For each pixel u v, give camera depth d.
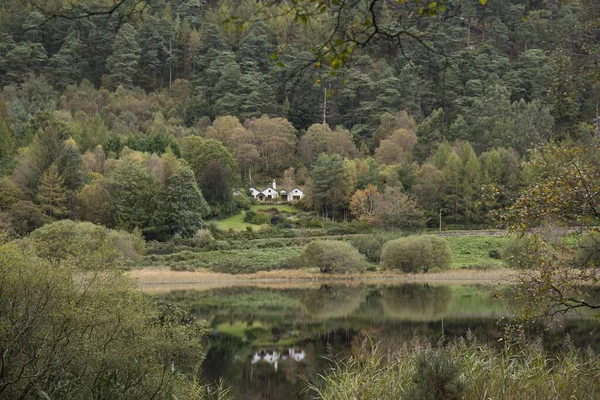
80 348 8.77
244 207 85.12
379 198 71.88
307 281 48.16
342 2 4.33
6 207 62.50
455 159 77.00
